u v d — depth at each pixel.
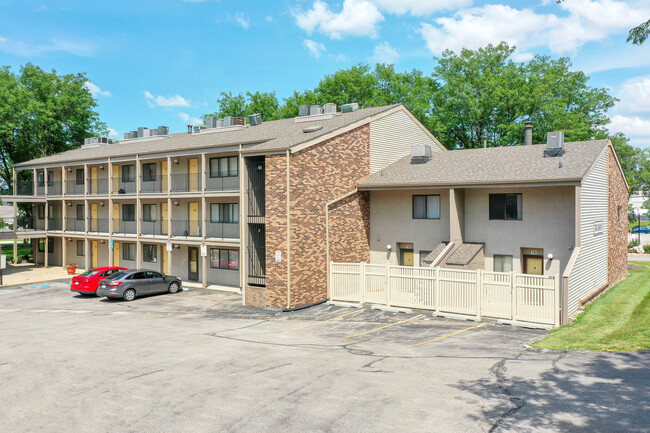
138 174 33.16
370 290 22.27
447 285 19.42
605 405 8.82
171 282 28.02
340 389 10.34
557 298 16.66
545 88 41.78
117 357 13.87
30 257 46.94
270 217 22.58
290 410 9.21
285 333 17.34
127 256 36.97
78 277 28.02
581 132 40.53
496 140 45.00
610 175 24.20
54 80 51.50
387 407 9.20
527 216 21.61
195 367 12.55
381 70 51.72
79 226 39.75
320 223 23.44
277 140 24.48
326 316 20.58
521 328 16.95
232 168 29.69
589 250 20.66
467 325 17.72
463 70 46.66
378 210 26.30
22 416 9.39
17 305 25.53
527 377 10.71
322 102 51.59
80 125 52.28
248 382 11.06
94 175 39.19
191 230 32.09
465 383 10.49
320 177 23.42
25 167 42.19
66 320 20.94
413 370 11.69
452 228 22.55
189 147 29.20
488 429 8.05
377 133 27.27
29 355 14.30
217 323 19.70
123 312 22.83
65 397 10.43
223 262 30.55
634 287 24.03
